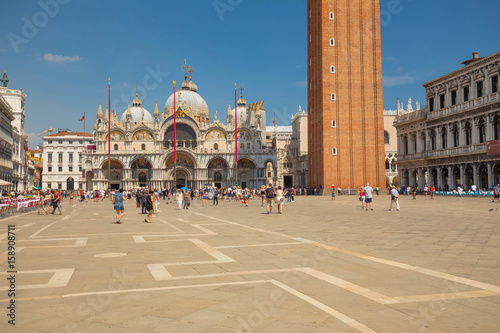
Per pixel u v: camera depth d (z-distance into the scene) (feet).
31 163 499.10
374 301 30.04
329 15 297.12
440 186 283.59
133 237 68.23
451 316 26.81
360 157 294.05
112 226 89.61
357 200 220.84
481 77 241.55
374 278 36.99
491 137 231.91
